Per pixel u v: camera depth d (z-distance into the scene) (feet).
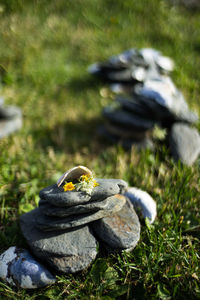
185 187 2.57
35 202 2.48
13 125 3.00
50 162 2.78
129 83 3.98
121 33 5.44
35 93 3.69
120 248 2.22
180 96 3.06
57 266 2.17
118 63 4.02
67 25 5.18
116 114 2.99
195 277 2.20
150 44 5.26
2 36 4.41
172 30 5.81
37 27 4.87
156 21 5.97
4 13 4.79
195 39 5.72
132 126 2.93
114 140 3.01
